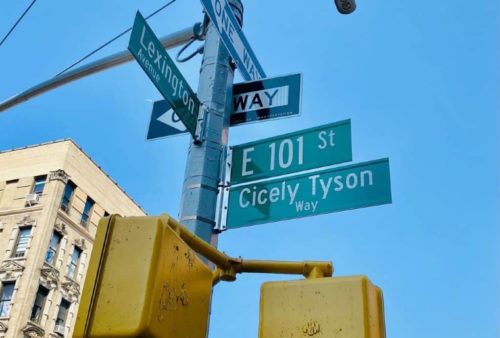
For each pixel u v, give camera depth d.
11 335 26.23
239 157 4.70
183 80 4.57
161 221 1.94
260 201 4.44
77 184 32.00
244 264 2.65
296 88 5.00
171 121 5.14
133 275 1.84
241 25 5.59
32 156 31.98
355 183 4.32
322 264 2.62
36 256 28.28
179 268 1.97
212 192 4.42
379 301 2.28
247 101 5.09
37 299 27.95
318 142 4.61
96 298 1.82
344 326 2.13
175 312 1.91
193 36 5.79
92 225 32.44
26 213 29.91
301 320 2.19
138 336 1.75
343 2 5.10
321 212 4.27
